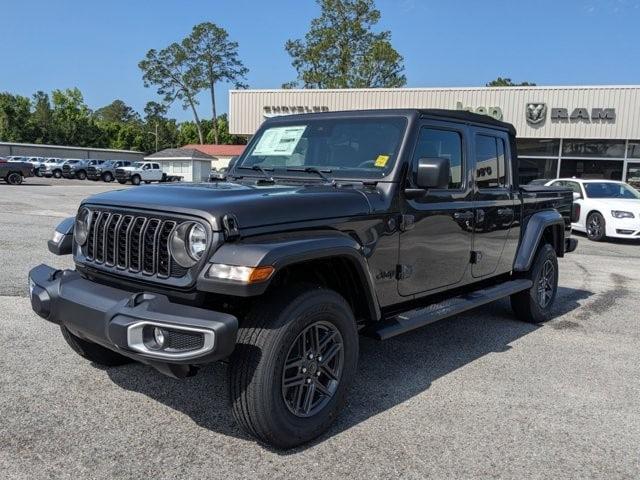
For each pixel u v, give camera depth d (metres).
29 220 13.55
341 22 58.94
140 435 3.29
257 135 4.78
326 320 3.26
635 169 23.56
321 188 3.71
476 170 4.80
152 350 2.83
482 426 3.55
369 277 3.48
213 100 88.12
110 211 3.43
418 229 4.08
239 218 2.97
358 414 3.67
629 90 23.00
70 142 83.50
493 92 24.72
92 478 2.83
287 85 60.88
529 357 4.89
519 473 3.02
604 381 4.37
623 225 12.82
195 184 3.80
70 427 3.35
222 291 2.82
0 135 77.56
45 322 5.31
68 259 8.52
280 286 3.22
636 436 3.48
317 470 2.98
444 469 3.04
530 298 5.80
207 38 85.94
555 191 6.36
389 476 2.95
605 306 6.83
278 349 2.99
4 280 6.97
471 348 5.10
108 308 3.05
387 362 4.67
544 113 24.06
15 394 3.76
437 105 25.55
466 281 4.79
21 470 2.88
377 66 57.12
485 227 4.91
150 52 86.19
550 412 3.79
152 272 3.14
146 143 97.38
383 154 3.98
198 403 3.72
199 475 2.90
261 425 3.02
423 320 4.04
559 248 6.41
